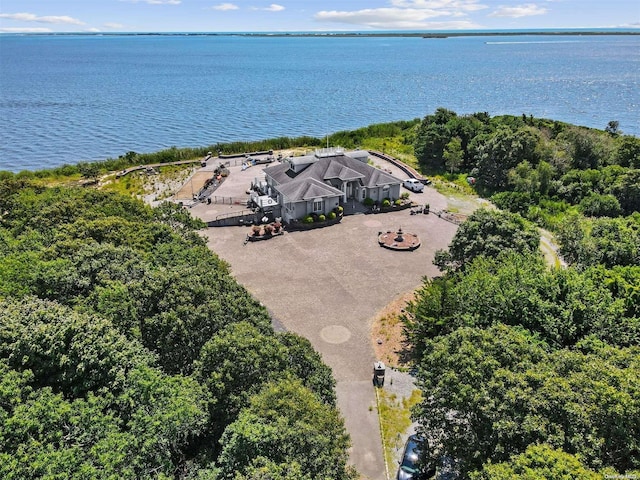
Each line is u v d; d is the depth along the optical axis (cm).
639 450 1666
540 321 2694
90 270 2848
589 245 4312
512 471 1576
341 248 5147
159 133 12312
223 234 5456
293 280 4488
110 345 2077
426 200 6638
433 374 2284
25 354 1994
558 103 16888
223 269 3525
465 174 7825
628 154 7419
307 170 6184
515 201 6244
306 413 1991
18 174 7969
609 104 16488
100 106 15950
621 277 3381
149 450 1717
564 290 2900
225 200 6394
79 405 1845
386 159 8688
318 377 2545
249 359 2181
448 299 3278
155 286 2569
